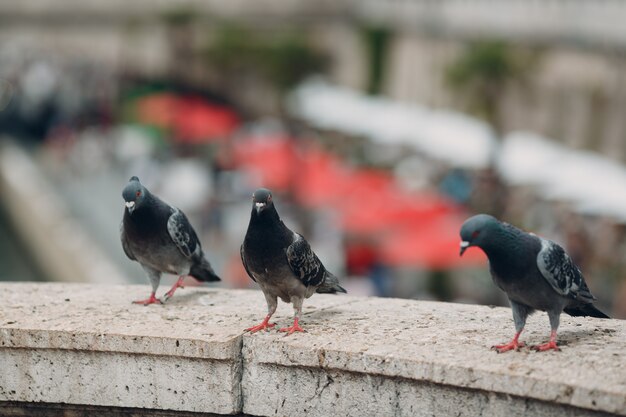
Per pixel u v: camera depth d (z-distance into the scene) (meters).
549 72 36.22
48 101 55.25
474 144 29.53
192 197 31.53
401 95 48.62
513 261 5.86
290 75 48.09
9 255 41.97
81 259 26.45
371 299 7.52
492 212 25.55
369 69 50.28
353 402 5.74
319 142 35.41
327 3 54.19
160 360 6.10
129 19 67.06
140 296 7.73
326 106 38.78
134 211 7.61
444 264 20.41
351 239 21.73
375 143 33.00
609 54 33.75
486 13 42.19
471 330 6.32
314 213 25.58
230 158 32.22
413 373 5.52
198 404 6.07
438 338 6.06
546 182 25.09
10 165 44.56
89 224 30.41
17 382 6.39
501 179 26.16
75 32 74.12
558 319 5.98
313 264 6.57
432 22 46.00
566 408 5.16
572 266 6.02
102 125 53.34
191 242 7.81
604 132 33.81
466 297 21.19
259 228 6.45
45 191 36.91
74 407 6.34
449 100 42.94
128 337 6.12
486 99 30.69
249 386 6.04
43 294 7.73
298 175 28.98
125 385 6.19
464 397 5.42
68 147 46.44
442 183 26.30
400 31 49.06
